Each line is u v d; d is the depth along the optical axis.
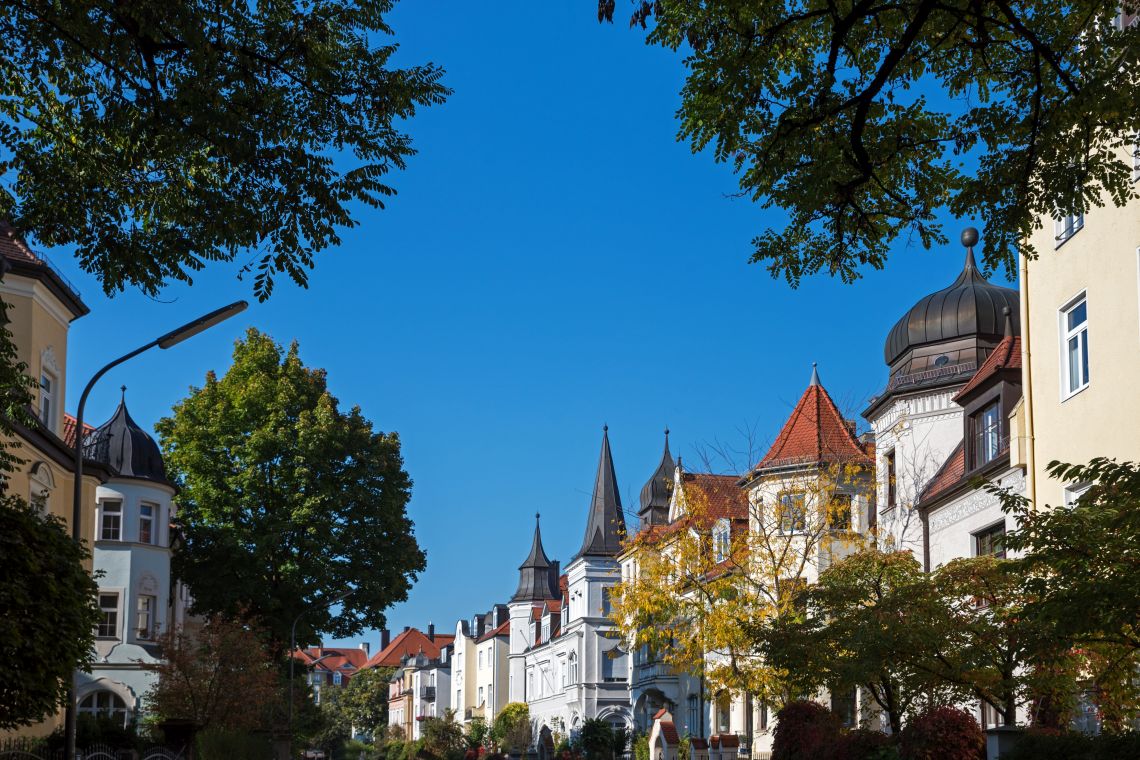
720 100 12.99
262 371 49.56
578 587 81.25
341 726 131.38
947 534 30.11
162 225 14.57
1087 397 21.66
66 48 13.48
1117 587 11.21
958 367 33.69
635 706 65.38
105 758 20.67
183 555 46.94
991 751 16.42
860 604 22.16
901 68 12.91
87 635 14.61
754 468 37.34
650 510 69.88
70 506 32.34
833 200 13.14
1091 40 12.36
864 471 40.34
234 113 12.95
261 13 13.32
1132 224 20.31
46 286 29.25
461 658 123.00
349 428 48.84
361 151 13.87
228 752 31.09
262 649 38.12
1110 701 15.90
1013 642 17.73
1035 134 12.34
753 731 44.75
